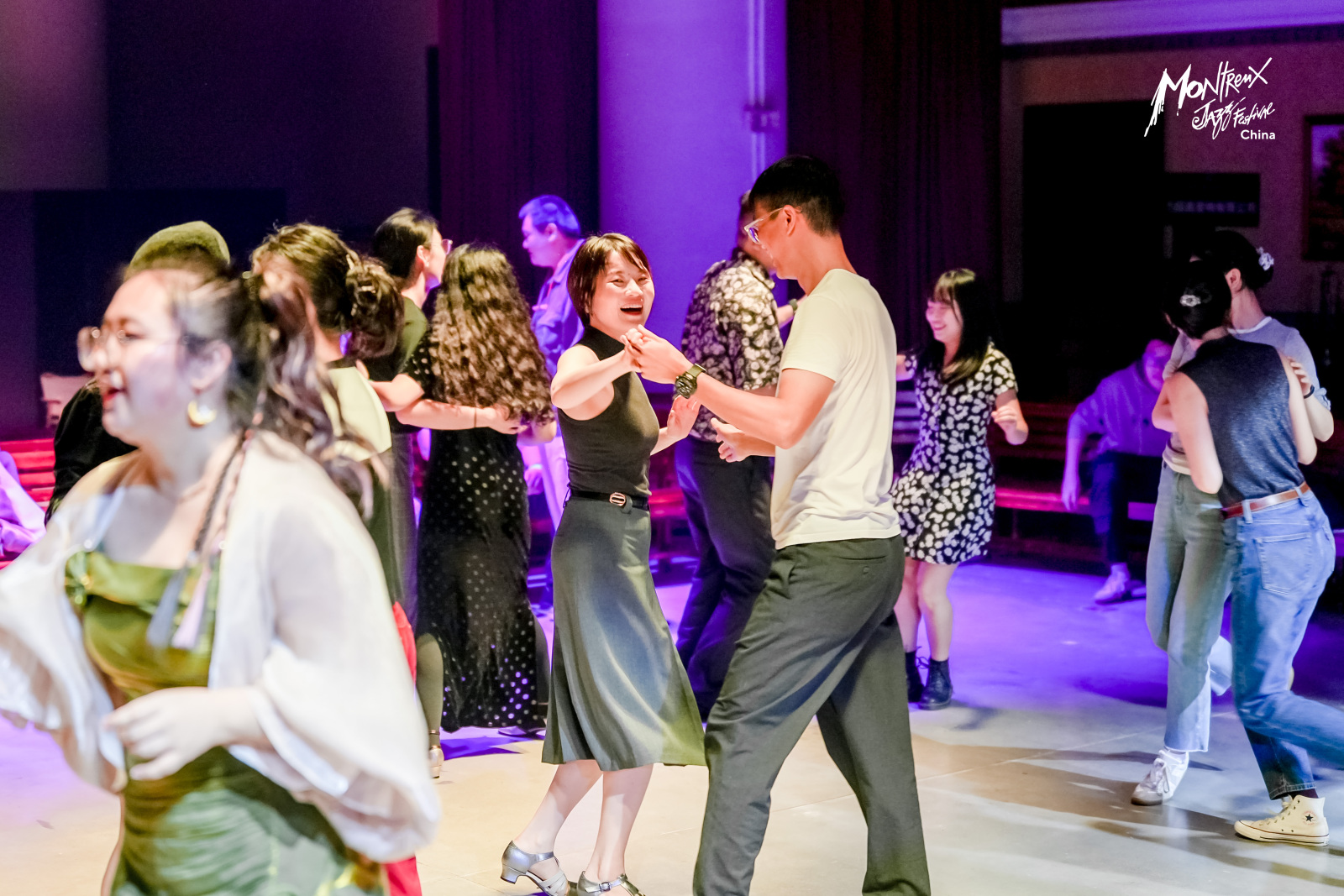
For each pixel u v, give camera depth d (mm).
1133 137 11016
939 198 10906
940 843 4270
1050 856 4156
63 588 1866
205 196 13344
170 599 1789
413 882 2475
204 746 1733
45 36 12383
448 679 4984
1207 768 5062
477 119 10500
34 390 12609
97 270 12805
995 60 11039
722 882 3244
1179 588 4535
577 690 3730
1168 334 10969
